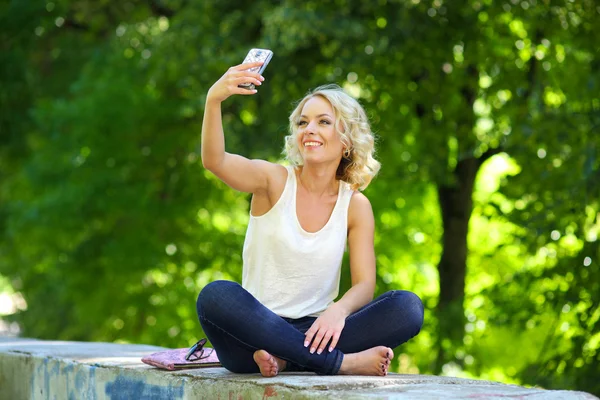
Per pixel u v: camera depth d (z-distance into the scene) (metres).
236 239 13.38
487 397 2.73
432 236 13.73
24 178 13.48
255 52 3.39
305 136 3.51
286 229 3.47
